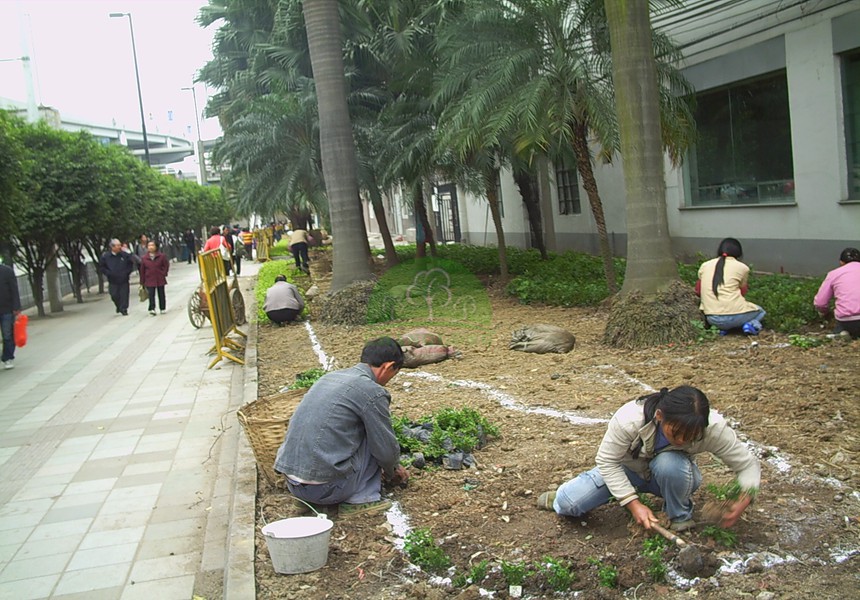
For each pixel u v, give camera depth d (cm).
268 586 399
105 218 2014
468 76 1180
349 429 466
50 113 3219
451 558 409
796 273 1301
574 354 876
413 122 1598
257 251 3597
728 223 1456
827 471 475
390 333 1138
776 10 1217
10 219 1544
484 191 1588
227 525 525
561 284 1326
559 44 1139
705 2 1382
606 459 395
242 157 2038
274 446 527
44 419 872
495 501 475
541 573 377
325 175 1312
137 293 2553
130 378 1071
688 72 1474
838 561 374
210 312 1083
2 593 458
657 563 370
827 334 835
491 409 681
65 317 1891
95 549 512
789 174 1323
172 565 483
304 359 1022
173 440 754
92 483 643
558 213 2147
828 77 1179
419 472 531
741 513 389
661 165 909
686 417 361
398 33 1603
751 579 363
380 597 381
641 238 899
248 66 2602
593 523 433
